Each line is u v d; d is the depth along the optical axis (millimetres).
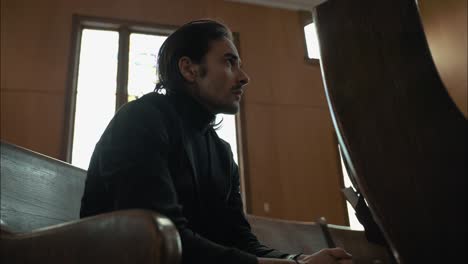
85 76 5922
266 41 6680
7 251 502
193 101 953
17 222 750
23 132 5297
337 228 1606
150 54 6242
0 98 5367
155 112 809
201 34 1001
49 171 880
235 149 6059
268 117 6250
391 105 402
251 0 6766
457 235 353
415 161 379
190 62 989
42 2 5945
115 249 385
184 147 833
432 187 369
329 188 6113
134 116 773
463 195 358
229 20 6613
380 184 381
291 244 1419
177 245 366
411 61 410
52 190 866
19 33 5711
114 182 663
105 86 5953
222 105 975
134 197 625
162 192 639
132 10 6285
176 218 619
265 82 6434
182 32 1016
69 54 5816
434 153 376
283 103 6398
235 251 620
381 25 431
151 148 714
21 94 5453
